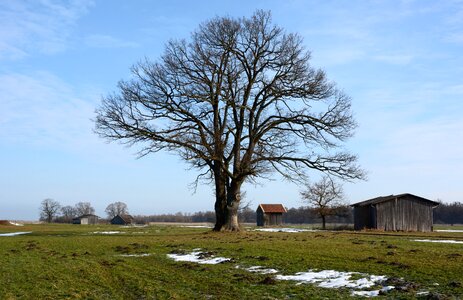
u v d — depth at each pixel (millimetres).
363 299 14523
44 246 33219
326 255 23469
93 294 17328
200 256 25281
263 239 34531
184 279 19188
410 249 25172
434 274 17328
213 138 42688
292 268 20266
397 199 58938
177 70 41531
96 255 27875
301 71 42688
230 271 20469
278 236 38719
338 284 16781
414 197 59469
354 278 17500
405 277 17156
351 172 44062
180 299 15867
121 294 17156
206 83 42531
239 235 39625
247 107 43312
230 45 42500
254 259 23188
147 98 40938
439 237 38938
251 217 150875
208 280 18719
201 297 15969
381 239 35094
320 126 43281
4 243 35875
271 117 44156
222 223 44562
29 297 17141
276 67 43062
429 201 59469
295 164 44000
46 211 179125
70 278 20422
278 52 42875
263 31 43219
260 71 43812
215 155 42281
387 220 58312
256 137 43938
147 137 40562
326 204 75188
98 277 20500
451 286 15359
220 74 43125
